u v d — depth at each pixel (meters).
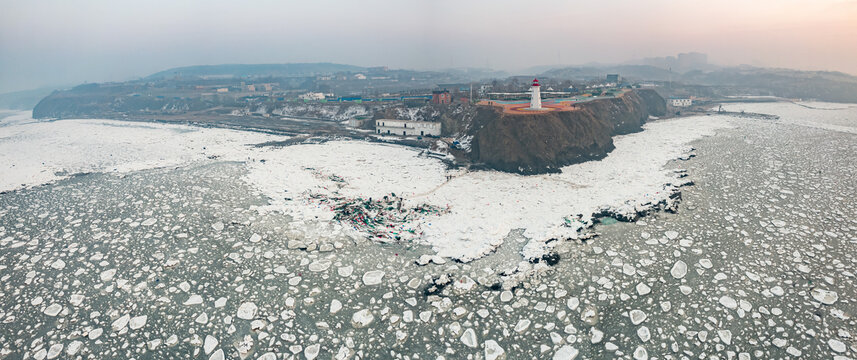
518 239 52.88
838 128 122.06
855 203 61.69
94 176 83.06
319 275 44.84
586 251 49.19
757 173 77.19
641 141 111.88
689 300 39.75
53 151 110.50
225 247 50.69
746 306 38.53
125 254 49.47
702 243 50.47
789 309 38.00
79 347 34.81
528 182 76.75
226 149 108.81
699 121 146.00
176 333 36.44
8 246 51.78
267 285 43.06
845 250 48.06
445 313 39.03
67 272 45.81
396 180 78.50
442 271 45.66
